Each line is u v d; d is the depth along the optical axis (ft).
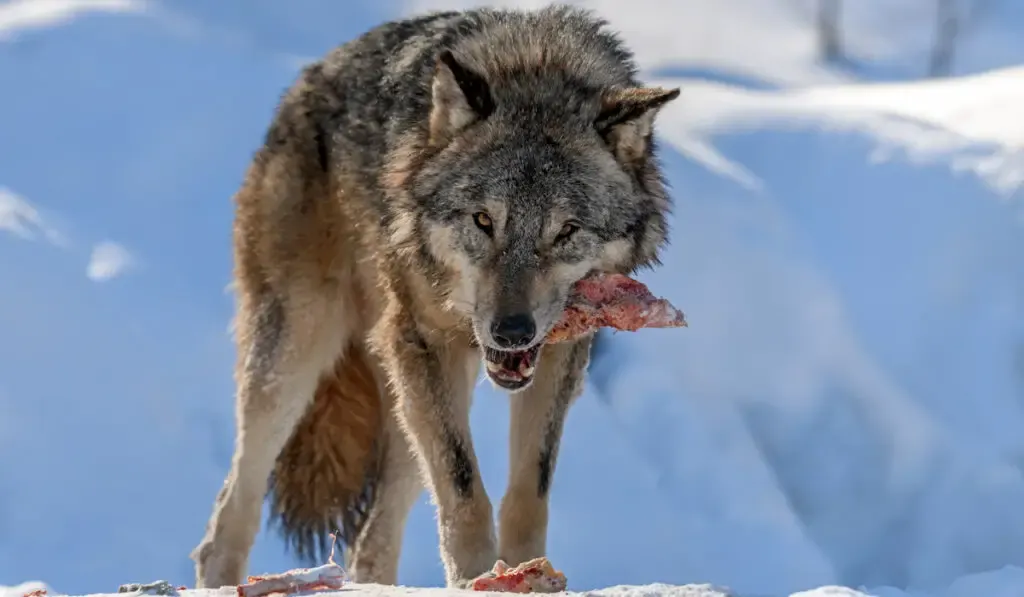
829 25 287.07
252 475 54.08
